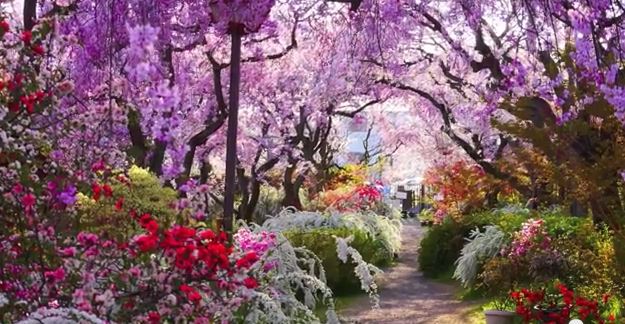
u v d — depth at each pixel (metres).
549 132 8.62
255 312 5.72
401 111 23.62
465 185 16.88
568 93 8.60
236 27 7.13
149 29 3.87
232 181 6.77
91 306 4.03
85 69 7.91
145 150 9.40
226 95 14.10
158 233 4.48
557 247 9.78
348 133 27.33
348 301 11.95
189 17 9.47
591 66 7.86
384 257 16.28
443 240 14.95
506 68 10.35
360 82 15.79
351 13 10.91
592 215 9.83
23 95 4.39
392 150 26.61
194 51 12.88
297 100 17.05
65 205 4.47
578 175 8.02
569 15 7.75
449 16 13.62
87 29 7.91
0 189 4.25
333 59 14.45
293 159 18.53
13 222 4.29
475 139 18.41
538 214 12.60
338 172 22.89
